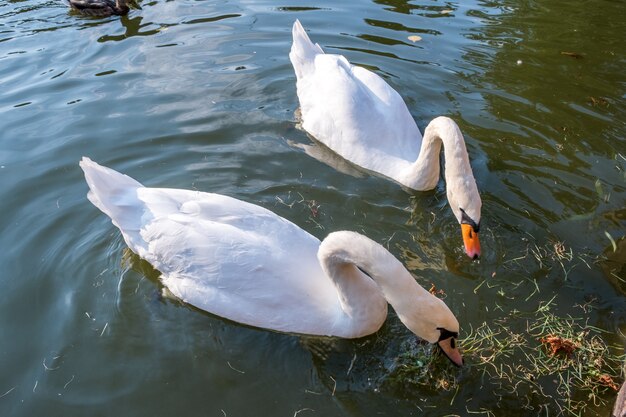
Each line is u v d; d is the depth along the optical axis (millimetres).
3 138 1909
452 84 2229
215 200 1384
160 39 2582
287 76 2281
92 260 1483
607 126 1978
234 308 1306
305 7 2873
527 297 1383
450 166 1489
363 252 1135
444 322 1112
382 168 1799
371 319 1264
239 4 2949
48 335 1294
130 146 1880
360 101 1870
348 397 1175
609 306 1356
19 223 1585
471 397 1170
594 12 2855
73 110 2061
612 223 1578
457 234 1580
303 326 1289
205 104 2100
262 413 1142
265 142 1922
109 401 1160
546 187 1706
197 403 1158
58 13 2914
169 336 1305
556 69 2332
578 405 1153
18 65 2373
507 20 2760
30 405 1148
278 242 1329
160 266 1381
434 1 2969
